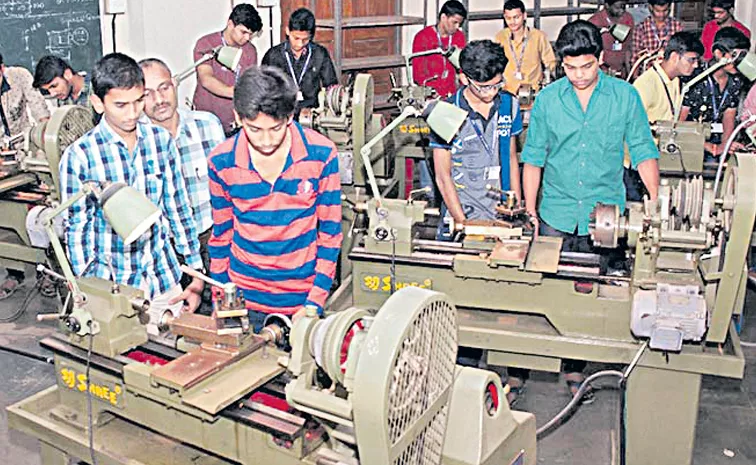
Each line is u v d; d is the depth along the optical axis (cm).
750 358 342
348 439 139
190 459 174
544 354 225
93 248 225
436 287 237
